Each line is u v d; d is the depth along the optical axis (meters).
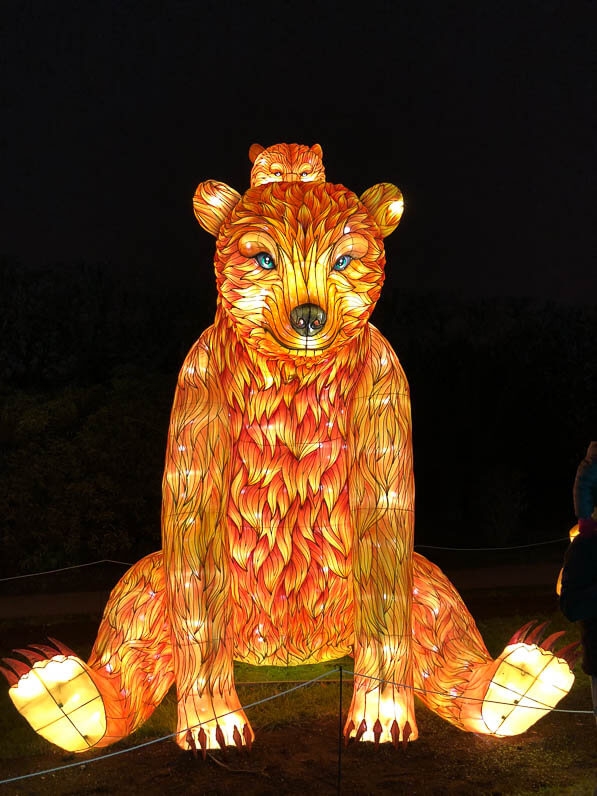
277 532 4.30
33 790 4.01
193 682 4.20
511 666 4.11
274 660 4.46
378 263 4.11
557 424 16.47
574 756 4.30
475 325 17.22
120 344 15.21
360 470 4.30
